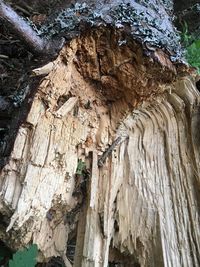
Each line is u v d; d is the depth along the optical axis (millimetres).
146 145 450
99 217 416
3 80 478
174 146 451
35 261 371
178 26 686
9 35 483
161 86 423
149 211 431
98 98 431
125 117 437
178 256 415
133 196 437
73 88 407
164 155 451
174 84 435
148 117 454
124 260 455
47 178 370
